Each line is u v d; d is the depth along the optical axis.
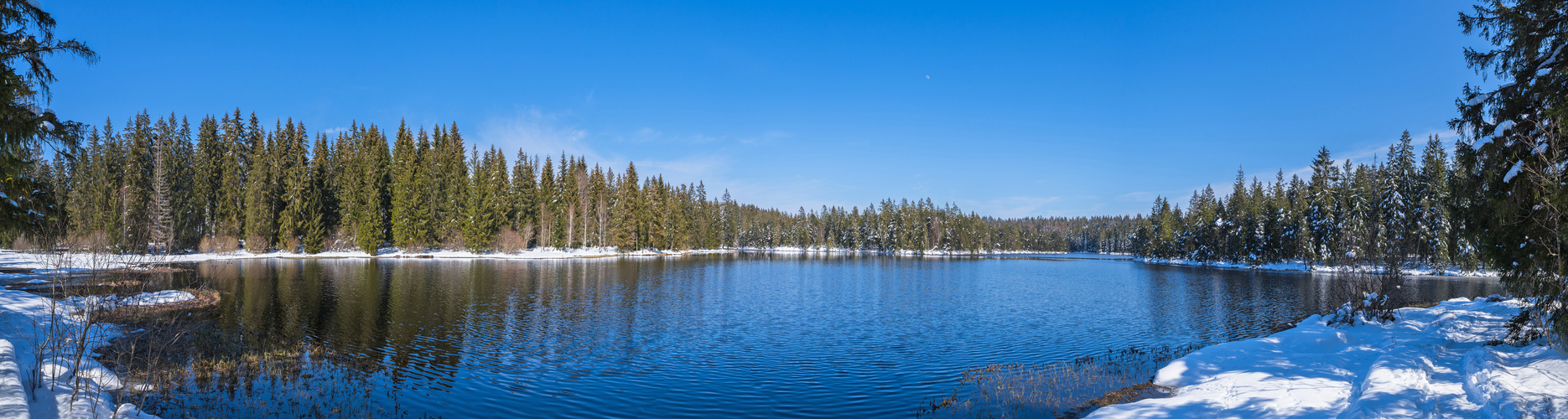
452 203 74.12
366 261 57.81
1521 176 10.84
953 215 147.12
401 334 20.05
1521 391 8.38
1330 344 15.19
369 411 11.88
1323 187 65.88
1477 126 12.34
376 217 67.50
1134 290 40.88
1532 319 12.11
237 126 67.75
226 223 62.94
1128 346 19.58
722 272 55.72
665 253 97.81
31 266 37.53
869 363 16.91
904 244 131.75
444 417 11.77
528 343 19.19
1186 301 33.75
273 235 65.94
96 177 53.97
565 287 36.88
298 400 12.40
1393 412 8.33
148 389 12.33
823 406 12.85
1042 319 25.91
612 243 90.44
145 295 23.89
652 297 33.03
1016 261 98.12
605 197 92.88
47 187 14.50
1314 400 9.95
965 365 16.73
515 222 80.06
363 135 79.94
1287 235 70.75
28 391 9.29
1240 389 11.13
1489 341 13.19
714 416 12.22
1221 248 80.56
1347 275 21.38
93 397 10.04
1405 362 11.20
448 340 19.22
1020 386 13.85
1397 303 23.69
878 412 12.30
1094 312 28.61
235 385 13.17
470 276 43.47
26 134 12.51
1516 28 11.41
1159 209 100.88
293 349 16.88
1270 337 16.70
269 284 34.16
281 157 66.94
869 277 52.88
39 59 12.76
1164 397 12.26
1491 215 11.86
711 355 17.78
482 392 13.52
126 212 49.09
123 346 14.97
